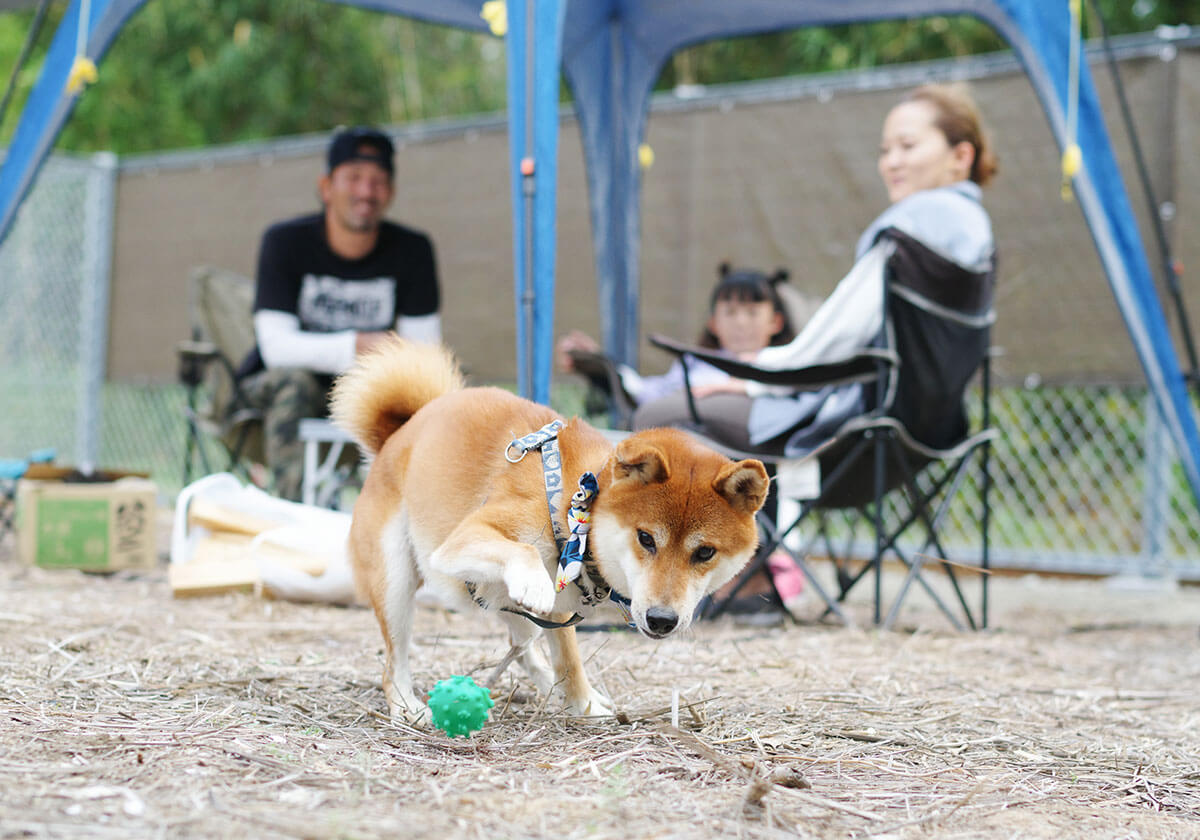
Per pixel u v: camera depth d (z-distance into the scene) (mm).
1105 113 5664
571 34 5523
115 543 4930
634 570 2340
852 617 4617
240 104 12391
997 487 6859
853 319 3949
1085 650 4008
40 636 3258
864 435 3977
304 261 5234
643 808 1812
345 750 2104
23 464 5266
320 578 4133
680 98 6699
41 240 8398
